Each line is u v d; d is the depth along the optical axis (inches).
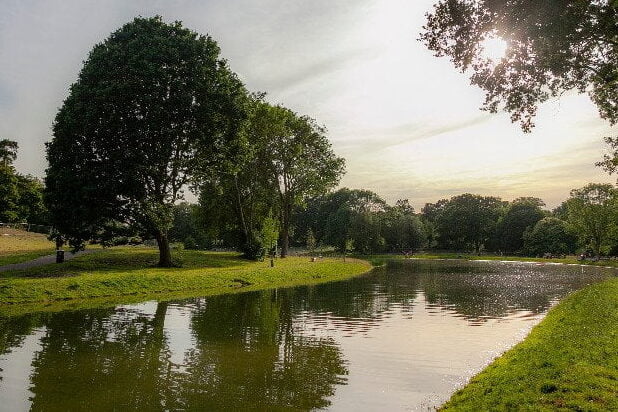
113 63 1539.1
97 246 2856.8
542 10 523.8
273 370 555.5
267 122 2391.7
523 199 5270.7
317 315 964.0
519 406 355.3
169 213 1620.3
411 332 785.6
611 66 628.4
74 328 796.6
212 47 1692.9
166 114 1540.4
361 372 546.9
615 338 555.2
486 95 647.8
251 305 1105.4
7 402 441.1
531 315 968.3
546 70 605.0
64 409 425.1
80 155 1529.3
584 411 332.8
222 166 1822.1
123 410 422.3
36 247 2277.3
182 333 768.3
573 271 2474.2
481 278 1989.4
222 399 452.8
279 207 2807.6
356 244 4623.5
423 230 5433.1
